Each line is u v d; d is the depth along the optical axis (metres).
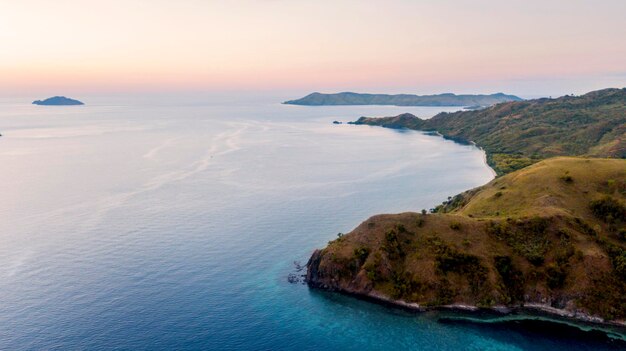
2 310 115.75
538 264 124.38
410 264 128.38
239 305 121.25
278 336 107.50
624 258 119.44
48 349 100.19
